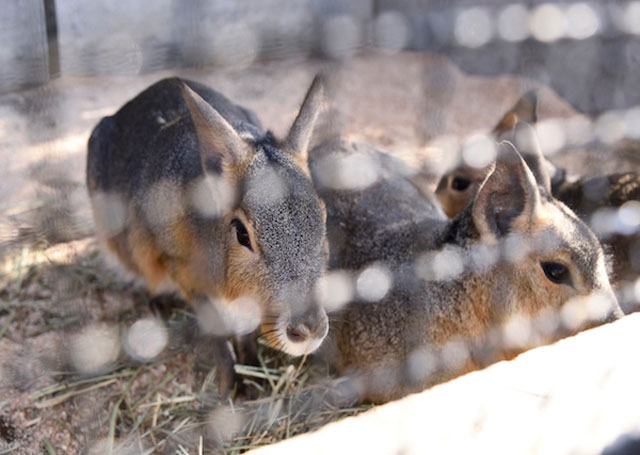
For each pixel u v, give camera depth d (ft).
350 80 7.41
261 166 4.40
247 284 4.41
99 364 4.78
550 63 6.87
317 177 4.97
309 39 8.13
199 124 4.46
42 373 4.71
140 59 7.27
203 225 4.58
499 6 7.36
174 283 4.92
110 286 5.16
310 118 4.56
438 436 3.52
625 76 6.31
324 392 4.75
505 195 4.50
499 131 5.35
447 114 6.56
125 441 4.51
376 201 4.94
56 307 5.00
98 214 5.15
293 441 3.48
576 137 6.16
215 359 4.76
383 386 4.71
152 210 4.82
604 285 4.48
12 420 4.54
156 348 4.89
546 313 4.53
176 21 7.36
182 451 4.46
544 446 3.61
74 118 6.35
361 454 3.46
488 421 3.57
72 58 7.14
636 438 3.69
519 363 3.71
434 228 4.74
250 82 7.27
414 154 6.05
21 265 5.17
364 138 6.25
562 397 3.64
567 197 5.07
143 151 4.94
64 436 4.52
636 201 4.98
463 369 4.67
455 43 7.77
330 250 4.86
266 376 4.77
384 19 8.43
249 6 7.98
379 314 4.72
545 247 4.47
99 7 7.22
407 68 7.84
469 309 4.62
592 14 6.46
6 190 5.57
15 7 6.47
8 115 6.25
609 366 3.72
